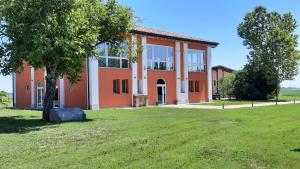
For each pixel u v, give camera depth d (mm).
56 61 20641
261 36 56469
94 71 34844
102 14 23547
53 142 13266
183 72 44500
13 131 16859
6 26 20094
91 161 9914
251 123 18281
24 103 42812
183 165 9328
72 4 20062
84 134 15203
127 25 24734
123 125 18203
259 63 55344
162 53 42125
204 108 32531
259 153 10617
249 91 54938
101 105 35375
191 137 13680
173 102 43156
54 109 22344
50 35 19375
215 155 10430
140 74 39531
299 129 15805
